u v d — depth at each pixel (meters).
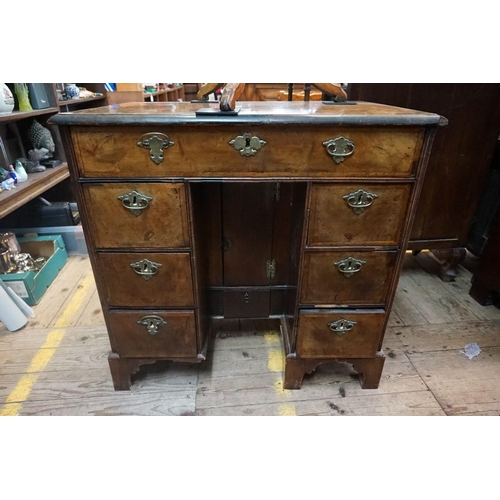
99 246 0.90
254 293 1.27
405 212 0.88
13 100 1.61
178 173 0.82
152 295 0.97
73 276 1.79
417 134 0.80
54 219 2.02
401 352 1.30
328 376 1.20
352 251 0.92
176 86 4.80
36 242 1.83
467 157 1.49
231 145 0.79
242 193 1.11
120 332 1.03
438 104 1.38
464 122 1.42
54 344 1.32
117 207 0.86
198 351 1.07
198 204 1.00
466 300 1.61
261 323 1.46
